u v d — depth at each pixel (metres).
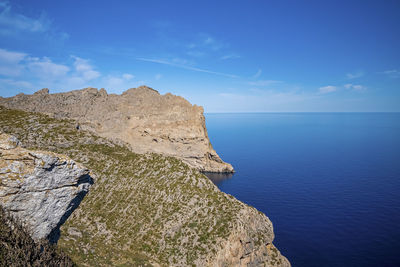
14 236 15.80
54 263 17.97
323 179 134.12
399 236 71.69
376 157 197.50
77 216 42.00
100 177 49.62
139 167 54.44
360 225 78.88
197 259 36.34
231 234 39.03
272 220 82.62
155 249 38.06
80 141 58.19
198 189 48.91
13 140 18.78
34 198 17.98
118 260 32.44
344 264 58.25
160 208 44.97
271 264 43.31
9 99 122.12
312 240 69.25
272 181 129.88
